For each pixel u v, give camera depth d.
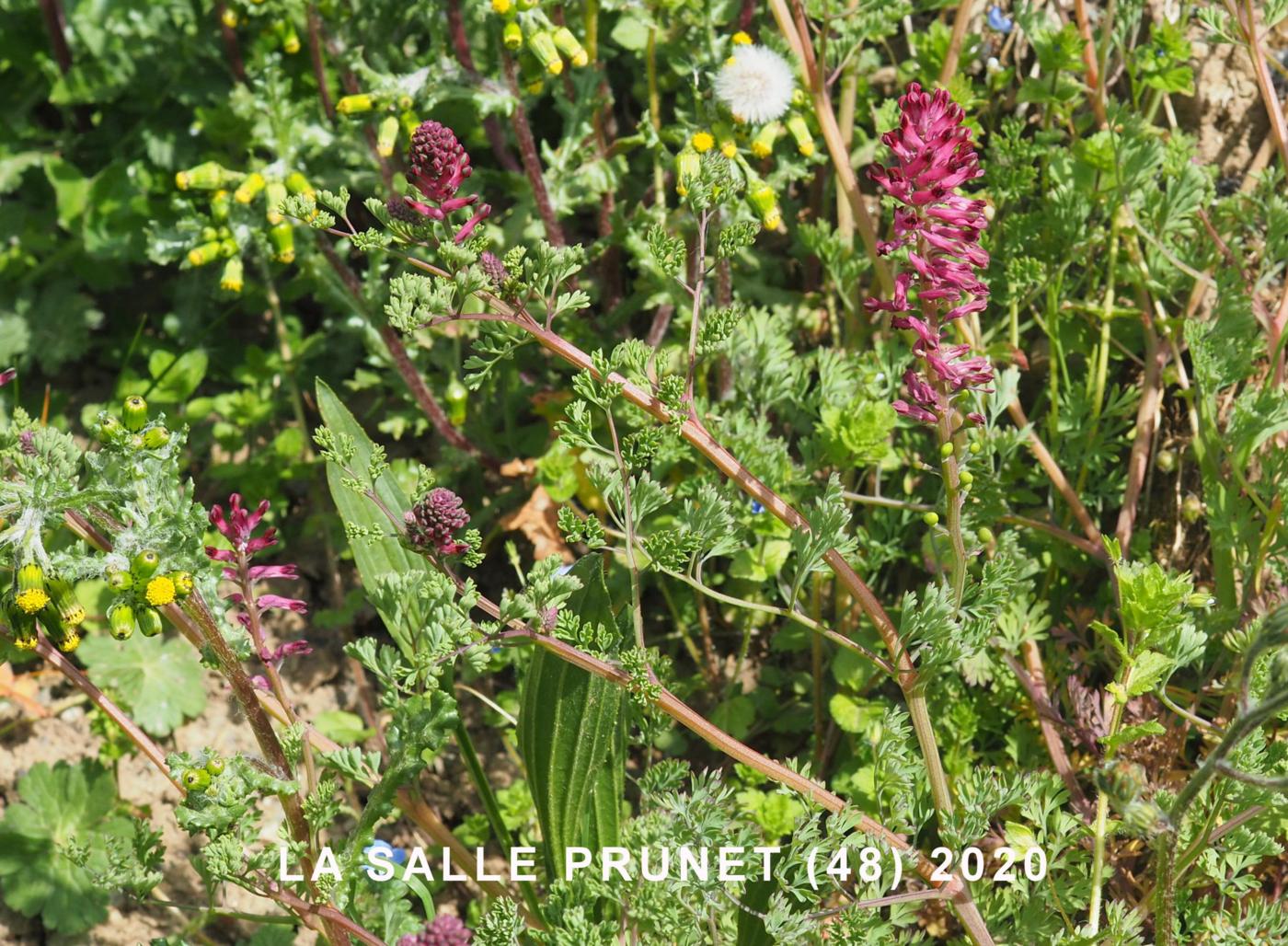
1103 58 3.74
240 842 2.52
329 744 2.82
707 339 2.55
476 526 4.17
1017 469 3.57
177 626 2.64
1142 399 3.65
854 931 2.49
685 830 2.62
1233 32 3.60
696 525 2.61
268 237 3.76
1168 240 3.62
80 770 3.81
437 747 2.61
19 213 4.83
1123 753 3.03
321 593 4.31
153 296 4.95
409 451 4.52
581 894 2.80
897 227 2.30
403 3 4.05
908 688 2.59
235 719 4.06
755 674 3.94
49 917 3.61
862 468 3.82
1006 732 3.45
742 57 3.22
